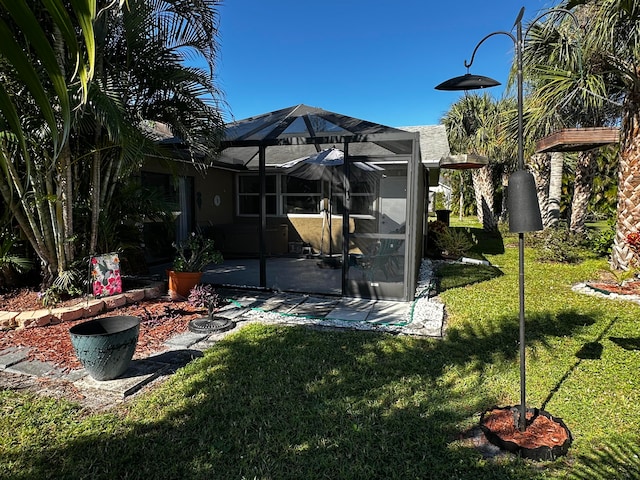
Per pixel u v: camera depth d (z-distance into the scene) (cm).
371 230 627
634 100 707
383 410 296
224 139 623
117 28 485
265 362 376
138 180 739
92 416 283
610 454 246
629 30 629
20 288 564
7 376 341
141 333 451
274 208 1167
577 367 371
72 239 518
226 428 272
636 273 643
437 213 1357
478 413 293
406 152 617
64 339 420
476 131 1630
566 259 967
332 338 442
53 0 80
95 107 412
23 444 251
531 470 232
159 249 905
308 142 609
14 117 93
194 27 545
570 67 696
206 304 549
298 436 263
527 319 516
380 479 226
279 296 640
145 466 233
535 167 1343
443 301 617
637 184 720
